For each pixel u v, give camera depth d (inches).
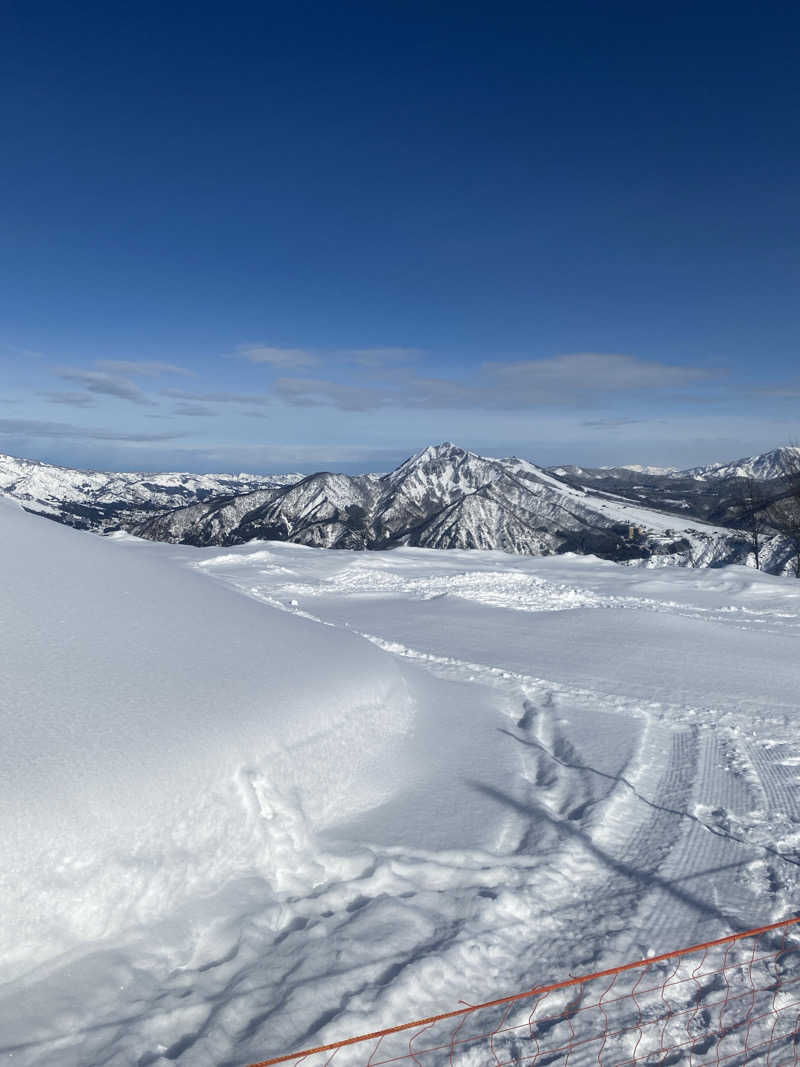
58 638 177.3
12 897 114.3
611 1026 114.3
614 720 291.1
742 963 130.5
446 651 429.7
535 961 131.8
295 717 184.2
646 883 159.2
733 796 212.2
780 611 626.5
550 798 207.2
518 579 795.4
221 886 141.6
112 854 126.7
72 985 112.7
